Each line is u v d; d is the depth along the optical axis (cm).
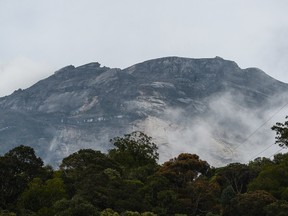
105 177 8912
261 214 7800
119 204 7806
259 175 9388
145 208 8006
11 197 8388
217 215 8044
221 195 8900
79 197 7519
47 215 7294
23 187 8475
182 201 8650
